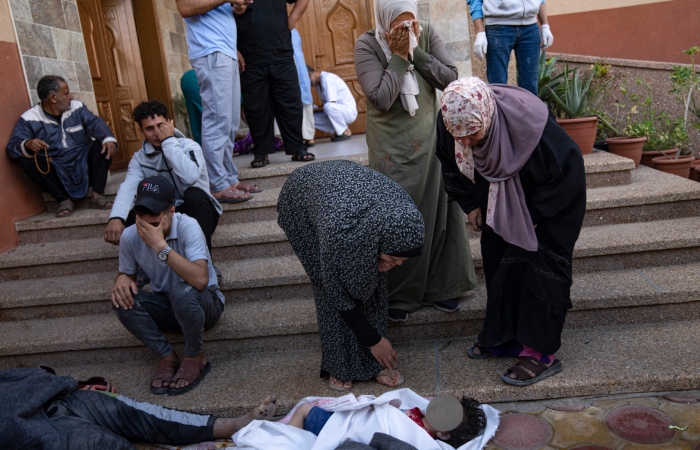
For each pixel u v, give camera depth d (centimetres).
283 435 225
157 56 668
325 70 703
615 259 325
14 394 225
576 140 436
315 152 539
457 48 618
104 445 220
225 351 318
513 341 275
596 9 711
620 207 357
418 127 280
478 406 237
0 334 340
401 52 270
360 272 218
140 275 311
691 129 534
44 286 371
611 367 256
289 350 315
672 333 280
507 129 229
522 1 415
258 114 445
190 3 370
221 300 306
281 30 434
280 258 371
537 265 241
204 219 327
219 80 382
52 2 479
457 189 261
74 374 317
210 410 266
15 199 424
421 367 279
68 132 433
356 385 270
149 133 329
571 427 230
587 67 563
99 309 357
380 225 209
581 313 298
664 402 238
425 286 299
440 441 220
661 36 698
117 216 322
